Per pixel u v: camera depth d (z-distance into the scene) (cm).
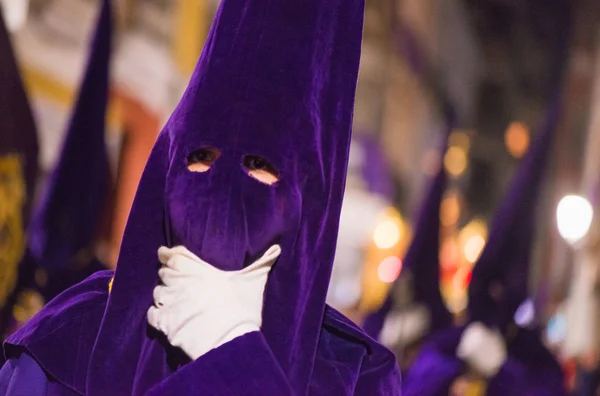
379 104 1386
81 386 172
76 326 177
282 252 182
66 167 384
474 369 472
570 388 611
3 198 317
